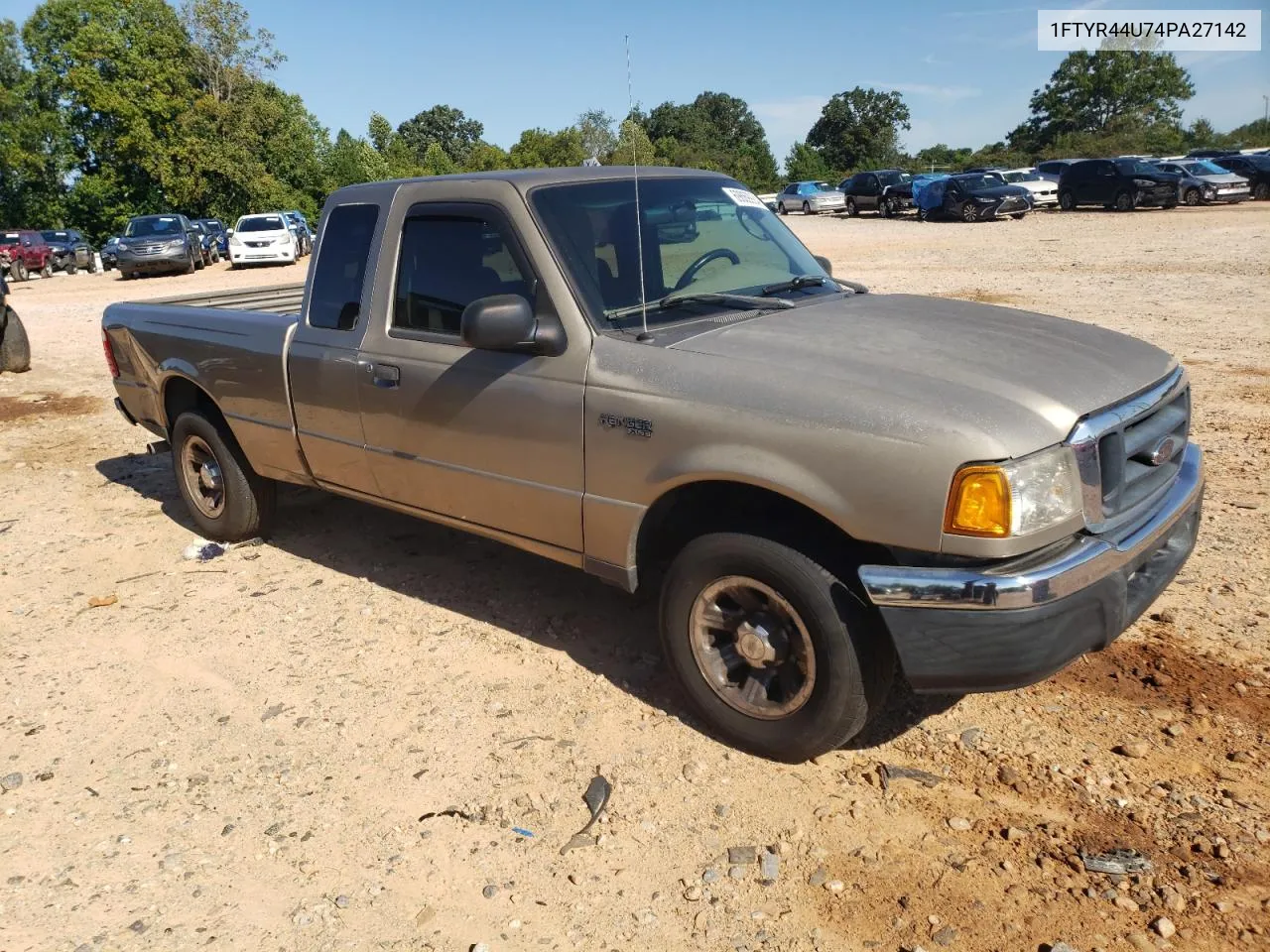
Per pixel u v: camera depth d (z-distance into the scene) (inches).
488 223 153.9
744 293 159.8
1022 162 2805.1
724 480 128.6
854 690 123.7
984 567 113.1
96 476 287.4
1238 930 101.9
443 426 161.5
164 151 1995.6
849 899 109.9
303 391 186.5
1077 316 459.5
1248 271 586.6
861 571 117.0
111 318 241.3
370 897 115.0
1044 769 129.3
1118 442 120.9
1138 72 2878.9
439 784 134.7
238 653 174.6
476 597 191.3
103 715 156.7
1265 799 120.9
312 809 131.2
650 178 169.2
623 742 141.6
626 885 114.7
